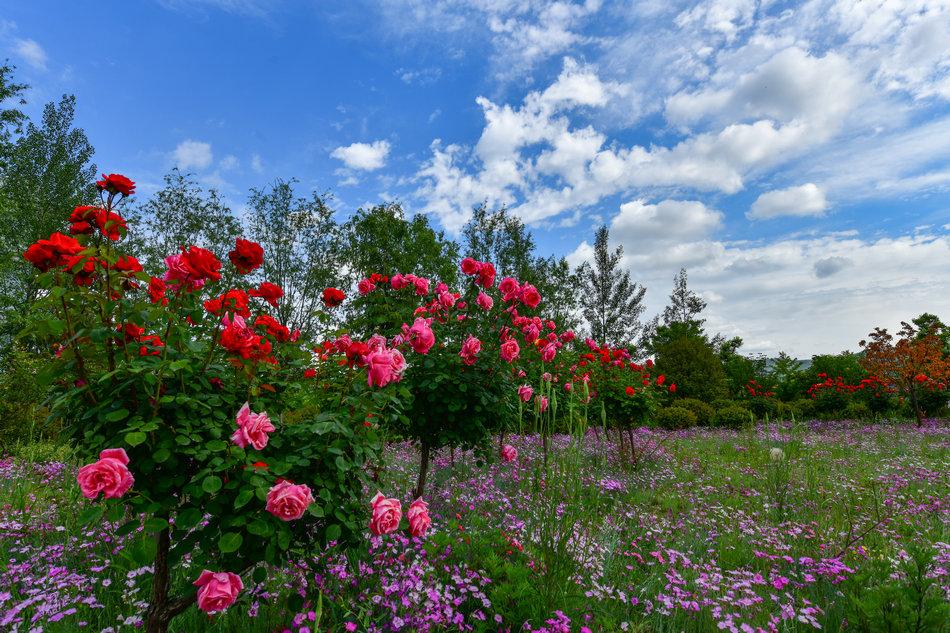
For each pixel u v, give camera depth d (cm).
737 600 291
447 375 411
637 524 473
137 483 192
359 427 249
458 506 446
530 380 571
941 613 223
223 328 226
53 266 202
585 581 301
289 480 221
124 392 201
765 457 820
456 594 275
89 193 2377
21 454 614
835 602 299
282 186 2103
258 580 198
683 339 1820
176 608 207
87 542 310
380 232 1712
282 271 2073
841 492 614
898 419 1553
